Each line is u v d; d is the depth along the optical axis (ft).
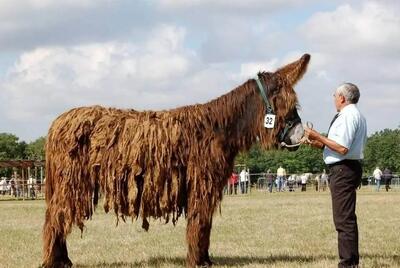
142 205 28.22
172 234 47.52
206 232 28.40
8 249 39.37
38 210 83.76
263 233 47.37
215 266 29.84
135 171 27.84
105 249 38.68
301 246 39.22
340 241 27.81
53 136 28.94
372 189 191.31
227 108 29.09
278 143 29.45
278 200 104.32
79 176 28.40
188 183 28.19
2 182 171.22
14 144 426.10
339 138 27.04
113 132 28.37
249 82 29.71
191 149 28.19
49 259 28.78
